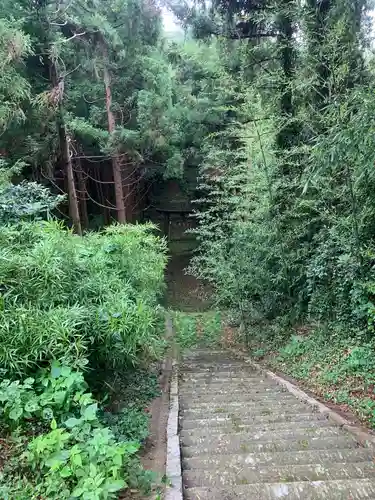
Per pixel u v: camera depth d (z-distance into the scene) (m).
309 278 7.47
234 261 9.21
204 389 6.09
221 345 10.15
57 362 3.11
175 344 9.83
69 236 4.43
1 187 5.36
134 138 12.45
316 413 4.59
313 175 5.05
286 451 3.39
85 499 2.10
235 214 8.82
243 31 9.77
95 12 10.98
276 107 8.41
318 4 7.53
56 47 8.70
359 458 3.24
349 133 4.21
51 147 10.35
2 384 2.80
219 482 2.84
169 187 21.88
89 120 12.89
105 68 12.23
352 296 6.15
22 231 4.02
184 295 16.83
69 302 3.66
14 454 2.58
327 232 7.11
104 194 17.25
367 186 5.15
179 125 15.13
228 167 9.45
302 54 7.66
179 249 21.08
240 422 4.30
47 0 8.55
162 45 14.79
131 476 2.62
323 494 2.60
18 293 3.33
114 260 5.14
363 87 4.59
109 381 4.46
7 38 6.56
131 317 3.84
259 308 9.87
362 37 7.01
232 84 10.16
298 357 7.16
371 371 5.36
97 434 2.58
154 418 4.44
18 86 7.07
